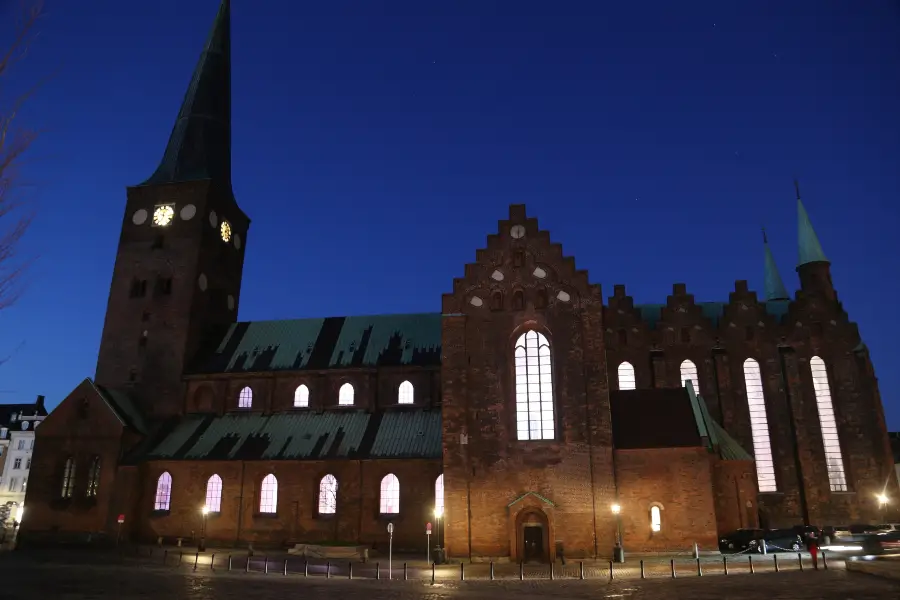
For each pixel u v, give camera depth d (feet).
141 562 151.43
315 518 188.65
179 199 249.14
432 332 229.45
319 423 209.97
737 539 160.56
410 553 178.19
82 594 97.45
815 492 204.44
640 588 103.96
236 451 200.75
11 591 100.32
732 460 178.40
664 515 157.99
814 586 97.66
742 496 175.83
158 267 241.14
